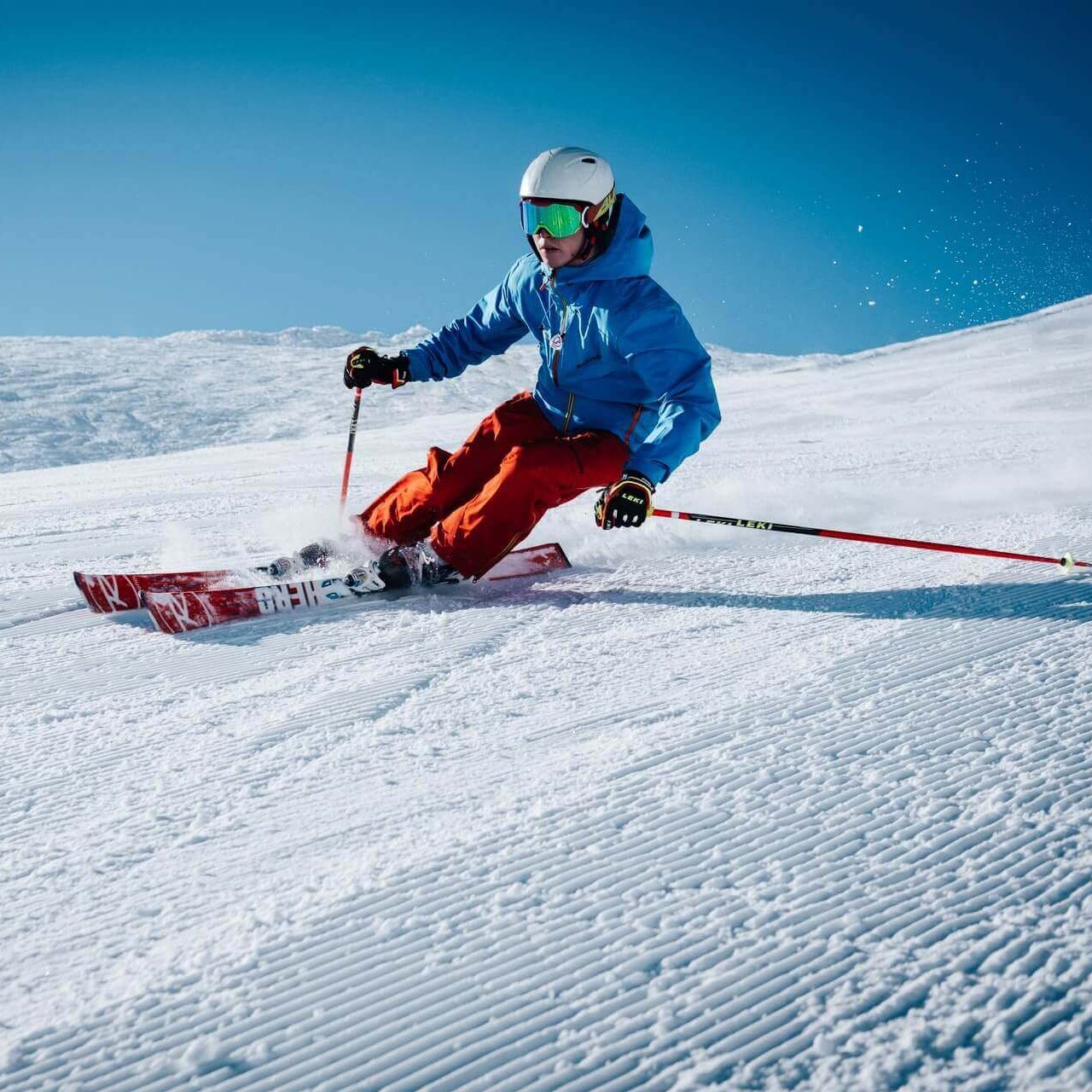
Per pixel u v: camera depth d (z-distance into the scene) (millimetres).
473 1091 1194
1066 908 1479
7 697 2596
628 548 4242
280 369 51094
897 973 1352
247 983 1398
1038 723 2156
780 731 2178
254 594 3240
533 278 3682
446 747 2189
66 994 1394
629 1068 1214
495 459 3730
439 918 1530
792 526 3486
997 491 5719
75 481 10656
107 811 1944
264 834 1826
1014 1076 1161
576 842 1735
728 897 1554
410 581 3438
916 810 1801
